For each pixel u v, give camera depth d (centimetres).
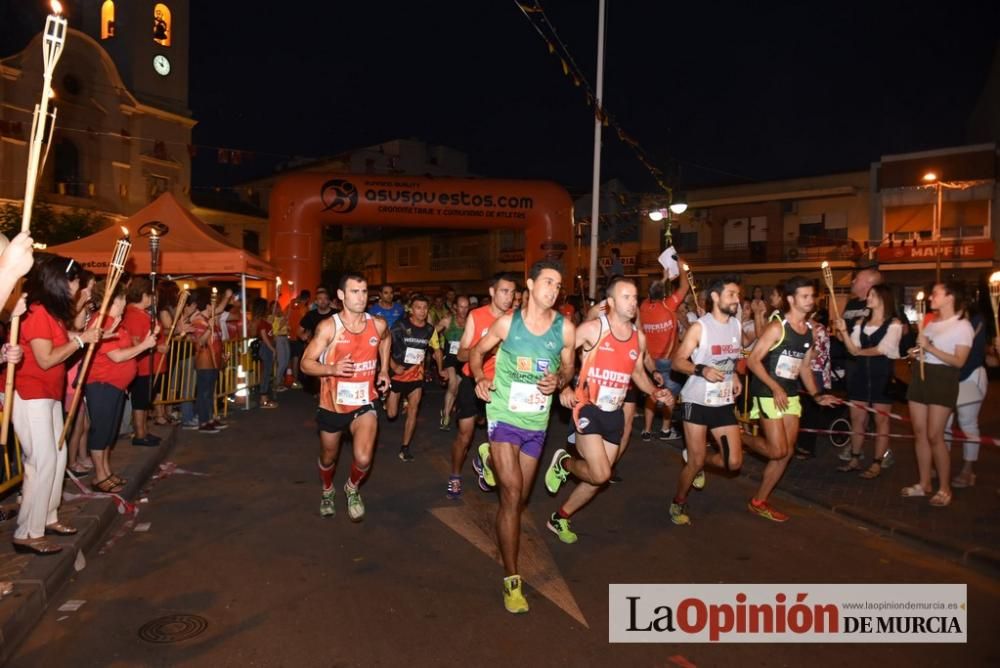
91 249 1275
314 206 1950
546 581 491
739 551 554
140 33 3734
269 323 1291
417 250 4616
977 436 712
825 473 786
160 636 406
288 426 1071
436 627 420
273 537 575
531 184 2066
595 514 649
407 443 860
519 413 472
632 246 3900
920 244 3056
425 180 2016
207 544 558
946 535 567
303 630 415
